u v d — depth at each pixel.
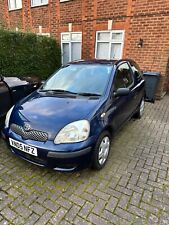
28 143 2.39
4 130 2.78
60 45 8.91
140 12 6.20
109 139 2.90
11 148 2.72
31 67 7.40
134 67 4.37
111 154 3.20
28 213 2.06
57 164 2.31
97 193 2.35
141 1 6.08
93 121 2.44
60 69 3.76
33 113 2.60
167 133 4.05
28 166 2.83
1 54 6.27
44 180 2.56
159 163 2.99
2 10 11.50
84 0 7.33
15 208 2.12
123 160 3.04
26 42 7.02
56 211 2.09
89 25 7.54
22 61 7.00
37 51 7.52
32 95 3.23
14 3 10.61
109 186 2.47
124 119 3.52
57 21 8.63
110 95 2.91
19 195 2.30
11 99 3.85
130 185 2.50
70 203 2.20
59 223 1.95
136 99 4.10
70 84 3.26
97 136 2.45
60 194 2.33
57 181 2.54
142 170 2.81
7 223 1.95
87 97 2.86
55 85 3.37
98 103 2.69
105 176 2.65
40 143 2.33
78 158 2.29
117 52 7.18
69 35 8.40
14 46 6.64
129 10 6.39
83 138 2.32
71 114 2.47
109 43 7.23
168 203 2.23
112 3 6.69
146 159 3.09
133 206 2.17
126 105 3.44
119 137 3.81
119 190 2.40
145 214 2.07
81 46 8.11
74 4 7.72
